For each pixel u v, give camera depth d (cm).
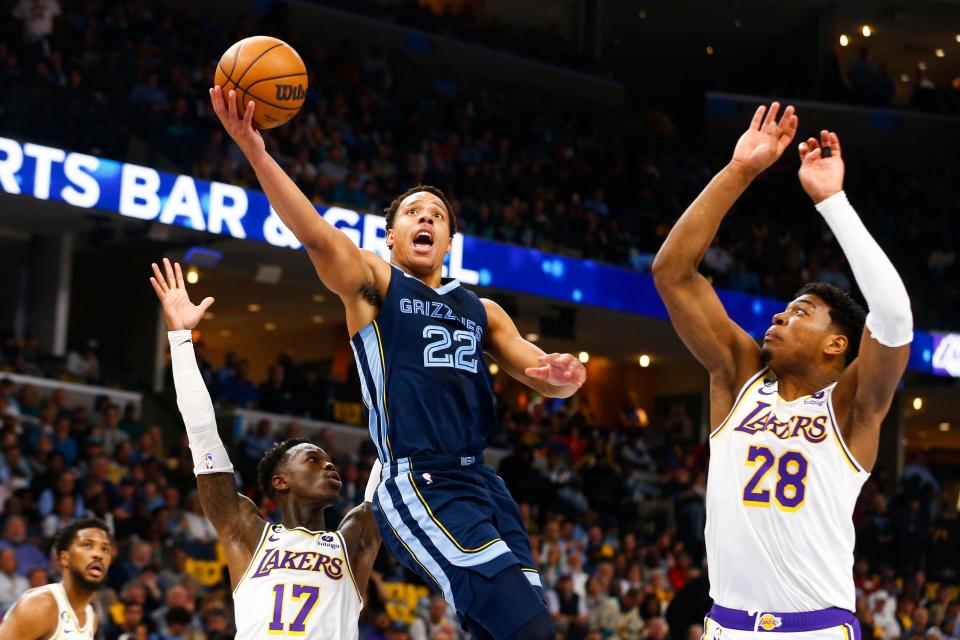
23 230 1719
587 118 2514
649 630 1292
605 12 2761
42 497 1205
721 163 2595
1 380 1395
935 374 2188
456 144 2159
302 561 467
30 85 1509
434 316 391
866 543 1870
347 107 2064
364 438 1805
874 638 1535
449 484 378
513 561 370
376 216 1681
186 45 1959
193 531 1253
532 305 1952
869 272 337
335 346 2359
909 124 2698
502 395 2300
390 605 1274
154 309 1803
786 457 349
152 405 1722
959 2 2642
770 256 2231
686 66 2947
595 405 2428
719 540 353
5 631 536
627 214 2244
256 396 1756
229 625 1086
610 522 1730
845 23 2770
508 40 2572
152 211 1530
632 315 2038
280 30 2183
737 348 370
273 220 1616
